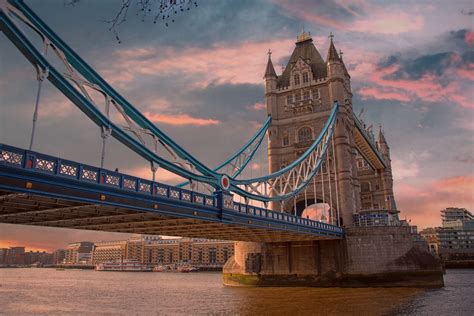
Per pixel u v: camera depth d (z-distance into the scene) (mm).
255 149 55562
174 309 33719
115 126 20594
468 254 140000
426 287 46844
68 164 17234
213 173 28344
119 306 37125
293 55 68938
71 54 19422
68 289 60781
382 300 35438
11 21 16016
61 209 19594
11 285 72250
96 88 20594
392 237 49062
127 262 190625
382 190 85438
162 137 24312
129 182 20422
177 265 177375
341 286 48594
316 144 52750
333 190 57250
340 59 62781
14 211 20188
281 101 65000
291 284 50875
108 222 25484
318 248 50750
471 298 36469
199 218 25109
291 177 59875
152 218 24422
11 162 14953
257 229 32906
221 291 49562
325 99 61906
